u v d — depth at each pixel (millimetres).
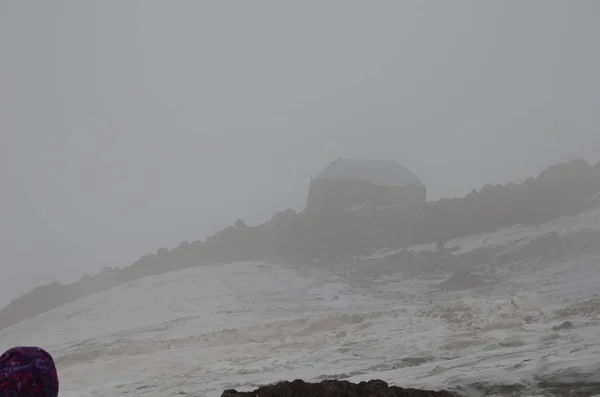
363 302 25922
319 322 19984
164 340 20016
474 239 35531
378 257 36562
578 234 29375
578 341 12812
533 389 9078
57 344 24312
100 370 16625
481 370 10789
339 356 14898
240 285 31188
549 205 35875
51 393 3385
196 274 34781
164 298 29938
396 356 14227
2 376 3268
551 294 20641
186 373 14820
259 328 19844
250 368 14312
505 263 29609
